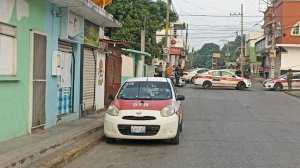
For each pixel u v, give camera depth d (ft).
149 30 105.81
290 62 131.03
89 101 43.75
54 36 32.19
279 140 31.68
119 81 60.34
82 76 40.24
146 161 23.76
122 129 27.91
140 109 28.30
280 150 27.43
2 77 23.15
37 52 28.43
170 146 28.86
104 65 49.49
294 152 26.78
